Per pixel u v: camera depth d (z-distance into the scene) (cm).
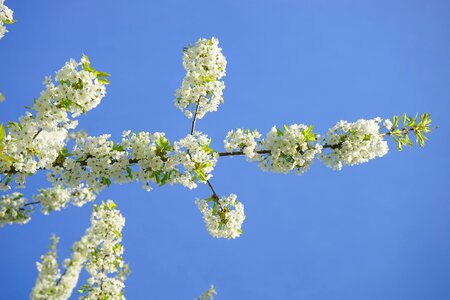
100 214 170
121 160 163
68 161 161
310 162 170
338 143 171
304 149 167
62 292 147
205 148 166
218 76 174
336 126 171
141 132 165
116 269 170
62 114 159
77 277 149
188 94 172
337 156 170
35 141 159
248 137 167
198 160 165
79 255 150
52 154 160
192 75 172
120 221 171
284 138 167
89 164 161
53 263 148
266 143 169
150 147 164
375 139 171
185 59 173
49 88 158
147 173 165
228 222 175
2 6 174
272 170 169
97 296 165
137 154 163
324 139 171
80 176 162
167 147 164
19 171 160
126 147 163
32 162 158
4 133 153
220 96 174
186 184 167
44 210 159
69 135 162
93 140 163
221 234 176
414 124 176
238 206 176
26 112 160
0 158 156
